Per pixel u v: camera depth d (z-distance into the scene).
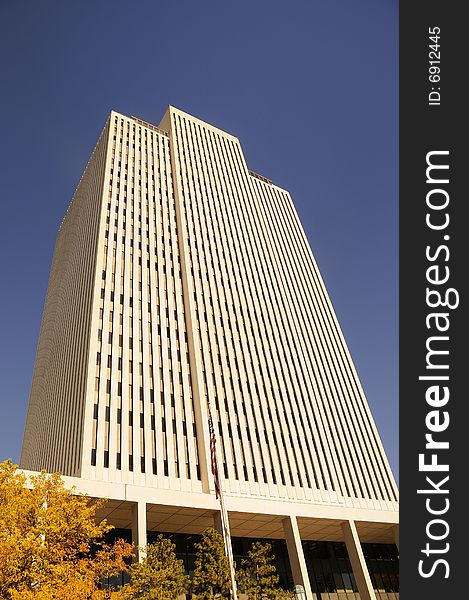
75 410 44.72
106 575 25.42
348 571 52.22
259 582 33.12
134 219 59.53
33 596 19.67
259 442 51.53
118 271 53.03
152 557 29.39
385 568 55.31
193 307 57.00
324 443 57.47
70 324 56.09
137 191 62.97
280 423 55.34
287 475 50.78
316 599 47.50
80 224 65.94
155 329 51.53
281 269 74.75
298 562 42.19
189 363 52.41
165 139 74.62
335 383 66.56
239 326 61.09
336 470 55.97
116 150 65.25
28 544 20.84
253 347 60.47
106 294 50.28
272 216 82.06
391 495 58.22
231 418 50.88
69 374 50.88
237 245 70.62
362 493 55.91
